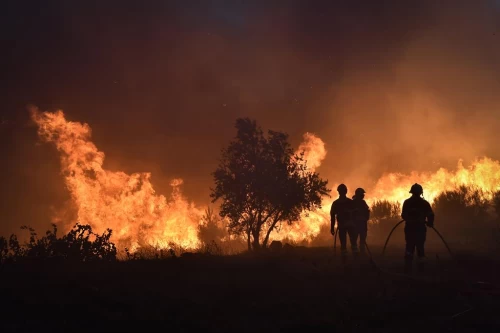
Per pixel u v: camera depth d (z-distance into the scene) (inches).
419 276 376.2
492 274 383.2
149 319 263.0
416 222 395.9
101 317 265.4
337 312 280.5
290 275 396.2
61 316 266.8
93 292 317.1
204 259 492.1
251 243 645.3
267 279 380.2
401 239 648.4
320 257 499.8
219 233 788.0
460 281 335.0
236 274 402.9
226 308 291.1
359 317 271.3
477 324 255.3
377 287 343.9
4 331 240.7
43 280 370.3
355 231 455.8
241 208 613.0
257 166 619.2
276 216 620.7
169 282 367.2
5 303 289.7
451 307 287.0
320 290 338.0
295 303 302.0
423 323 259.9
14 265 419.2
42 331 242.2
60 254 461.4
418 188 403.9
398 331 248.1
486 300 297.4
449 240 586.2
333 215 463.5
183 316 271.7
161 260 487.5
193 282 367.9
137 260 498.6
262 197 611.8
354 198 479.2
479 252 485.7
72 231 489.7
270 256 498.9
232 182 620.7
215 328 252.7
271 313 281.7
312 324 255.9
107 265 451.5
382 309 285.0
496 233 568.7
